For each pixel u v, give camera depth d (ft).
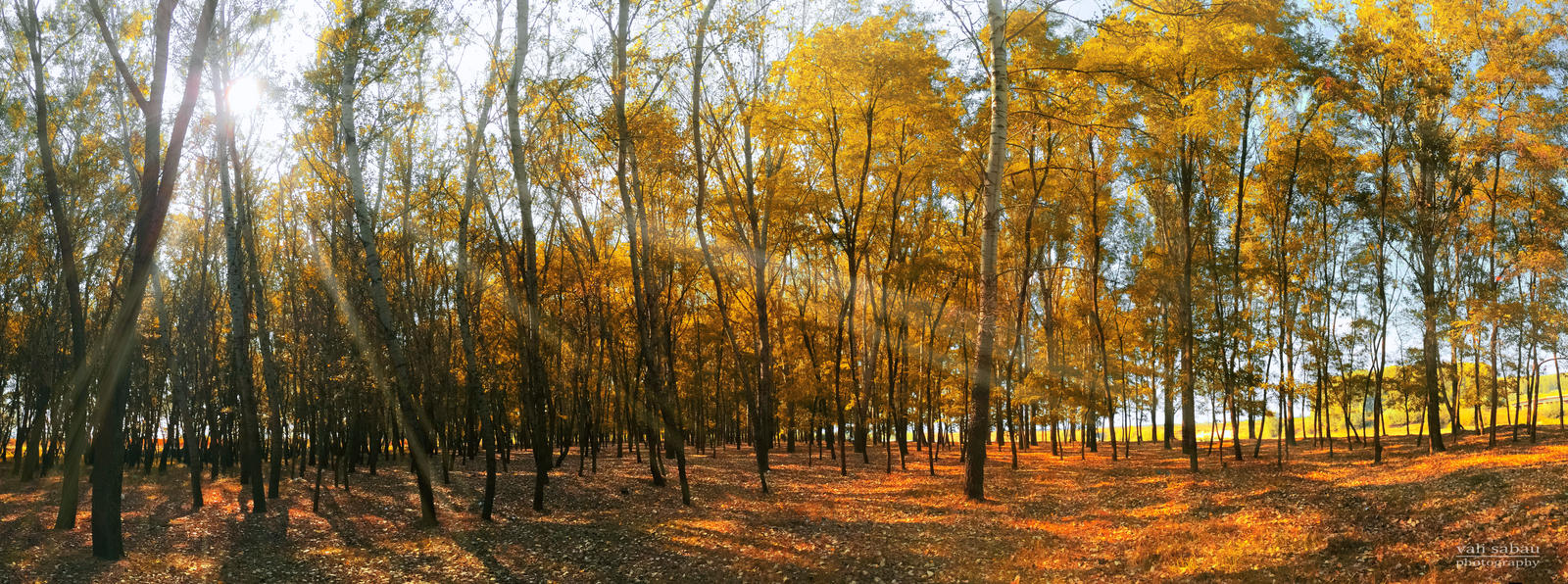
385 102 56.49
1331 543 35.58
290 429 87.25
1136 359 92.99
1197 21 64.95
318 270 74.79
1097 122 71.46
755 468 93.35
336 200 67.77
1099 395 85.46
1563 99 70.85
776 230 84.17
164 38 40.01
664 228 74.95
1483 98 75.77
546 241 79.56
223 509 63.82
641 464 96.78
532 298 62.18
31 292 86.94
